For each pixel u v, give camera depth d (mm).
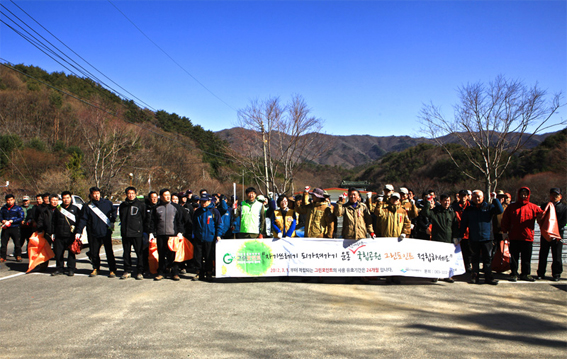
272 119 25938
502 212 7371
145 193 34750
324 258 7594
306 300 6289
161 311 5695
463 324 5164
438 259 7574
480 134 19672
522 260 7758
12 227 10336
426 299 6363
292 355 4152
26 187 30109
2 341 4574
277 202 8000
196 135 65562
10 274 8461
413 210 8570
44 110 42406
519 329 4992
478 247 7523
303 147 26516
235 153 28344
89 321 5262
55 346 4418
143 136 41969
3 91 43344
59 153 35938
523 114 18406
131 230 7836
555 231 7570
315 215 7887
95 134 26297
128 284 7477
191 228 8602
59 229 8281
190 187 43219
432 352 4254
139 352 4246
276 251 7645
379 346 4410
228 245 7648
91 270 8906
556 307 5961
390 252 7539
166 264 8688
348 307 5898
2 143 33000
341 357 4109
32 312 5668
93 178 25312
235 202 8508
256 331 4871
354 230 7566
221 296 6543
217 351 4262
